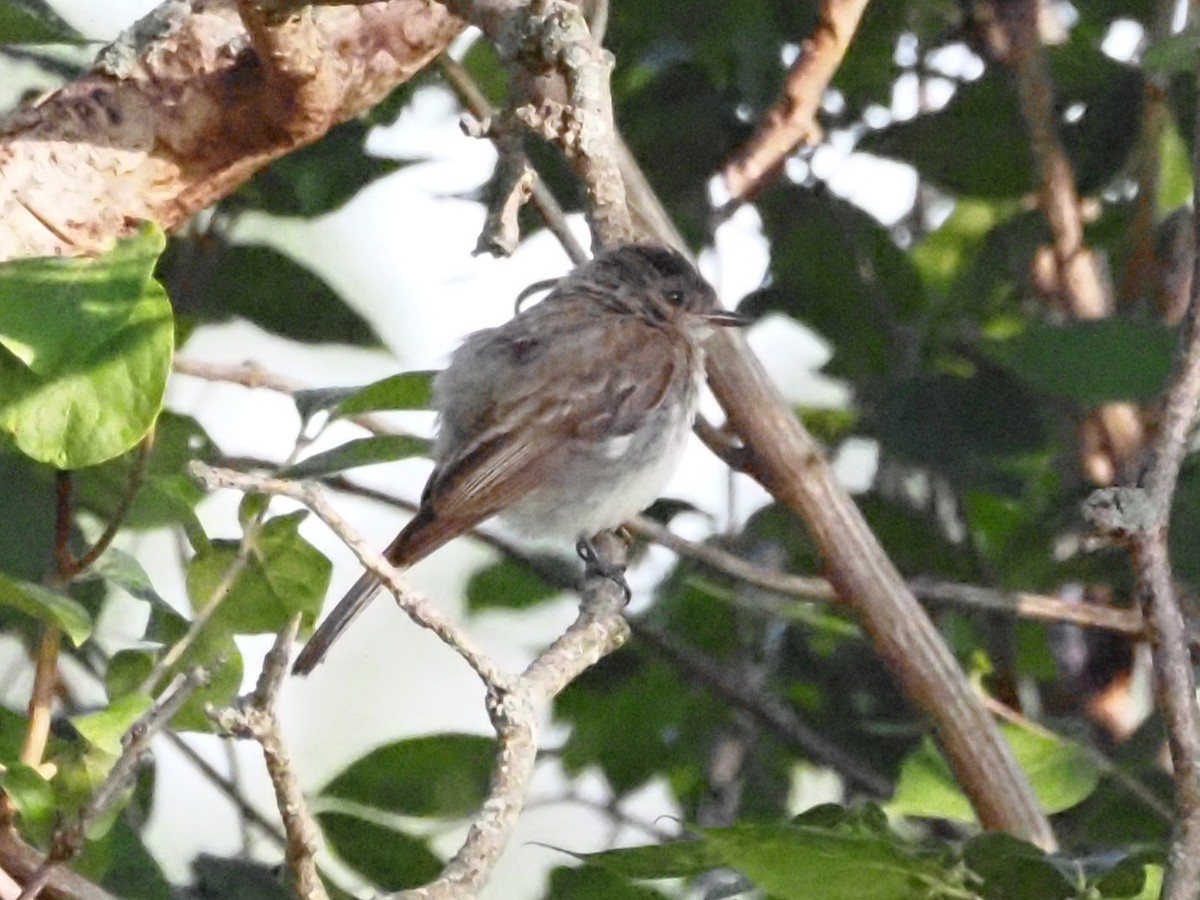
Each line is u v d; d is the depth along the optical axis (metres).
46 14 9.66
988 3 11.91
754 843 6.95
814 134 10.70
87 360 7.29
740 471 10.12
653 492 11.56
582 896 9.93
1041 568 11.79
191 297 10.84
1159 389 9.49
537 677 8.07
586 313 11.65
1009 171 11.79
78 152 8.57
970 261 12.40
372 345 11.03
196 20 8.72
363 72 8.82
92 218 8.56
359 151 11.02
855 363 12.15
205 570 8.73
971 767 9.18
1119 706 12.21
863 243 12.11
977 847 7.05
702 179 12.27
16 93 11.98
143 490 8.89
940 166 11.80
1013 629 11.70
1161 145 11.70
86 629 7.27
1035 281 12.03
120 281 7.15
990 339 9.93
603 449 11.31
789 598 12.05
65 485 8.25
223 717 6.00
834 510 9.85
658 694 12.23
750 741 12.09
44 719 7.90
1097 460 11.84
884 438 11.21
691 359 11.60
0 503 8.81
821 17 10.36
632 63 12.08
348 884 10.62
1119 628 10.48
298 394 9.17
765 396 10.06
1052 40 12.59
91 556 8.22
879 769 12.00
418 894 6.50
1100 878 7.00
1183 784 6.80
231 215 11.05
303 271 10.93
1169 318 11.94
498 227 8.59
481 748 9.55
